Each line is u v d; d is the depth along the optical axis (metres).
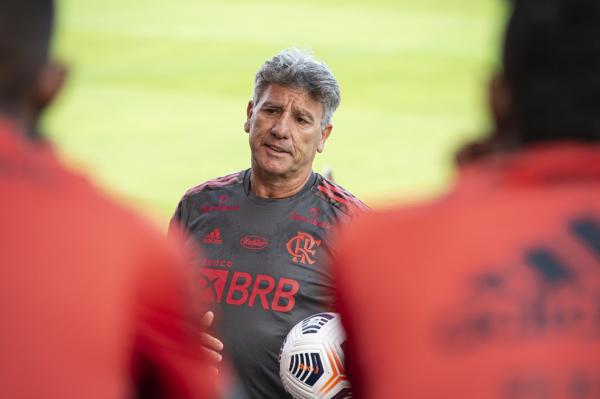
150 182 36.91
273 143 11.98
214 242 12.13
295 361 10.75
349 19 74.19
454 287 4.35
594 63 4.46
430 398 4.23
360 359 4.61
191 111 48.56
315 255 11.92
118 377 4.30
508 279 4.30
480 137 4.89
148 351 4.61
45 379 4.07
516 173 4.54
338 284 4.79
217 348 10.05
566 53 4.47
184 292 4.75
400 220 4.62
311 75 12.09
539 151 4.55
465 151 4.89
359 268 4.62
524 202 4.45
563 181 4.48
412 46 65.50
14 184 4.25
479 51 63.94
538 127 4.56
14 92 4.49
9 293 4.08
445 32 69.81
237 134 44.56
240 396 5.80
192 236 12.34
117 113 47.41
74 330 4.16
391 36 68.56
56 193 4.32
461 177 4.76
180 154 41.00
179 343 4.68
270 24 71.62
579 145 4.50
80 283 4.21
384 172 39.38
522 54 4.57
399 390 4.30
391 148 42.94
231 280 11.85
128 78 55.25
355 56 62.62
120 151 41.12
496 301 4.28
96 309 4.23
